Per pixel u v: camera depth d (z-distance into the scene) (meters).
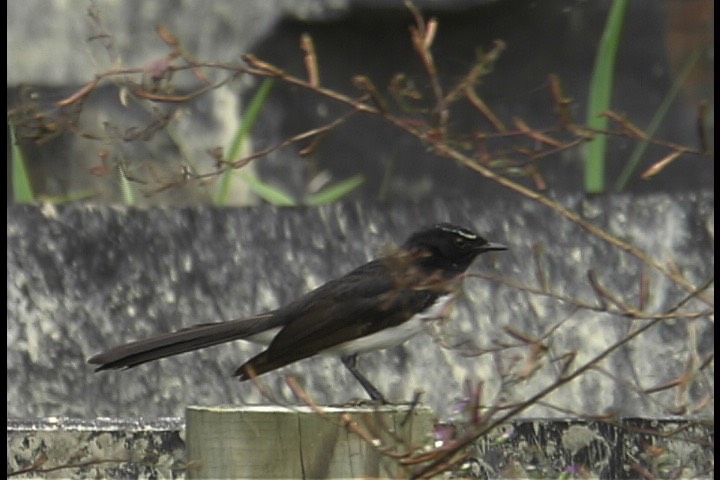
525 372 7.71
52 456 9.21
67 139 15.77
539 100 16.53
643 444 9.28
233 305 12.50
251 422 7.54
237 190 15.98
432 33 8.87
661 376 11.80
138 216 12.65
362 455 7.54
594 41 16.62
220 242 12.64
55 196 15.69
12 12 16.48
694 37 16.62
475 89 16.39
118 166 10.61
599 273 12.40
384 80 16.58
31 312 12.34
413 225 12.70
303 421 7.54
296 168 16.50
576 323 12.12
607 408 11.77
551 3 16.41
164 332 12.44
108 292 12.48
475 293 12.23
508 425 9.18
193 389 12.08
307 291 12.55
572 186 16.05
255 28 16.67
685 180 16.50
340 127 16.64
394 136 16.70
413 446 7.51
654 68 16.72
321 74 16.58
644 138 8.66
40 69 16.23
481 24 16.42
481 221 12.64
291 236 12.67
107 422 9.47
